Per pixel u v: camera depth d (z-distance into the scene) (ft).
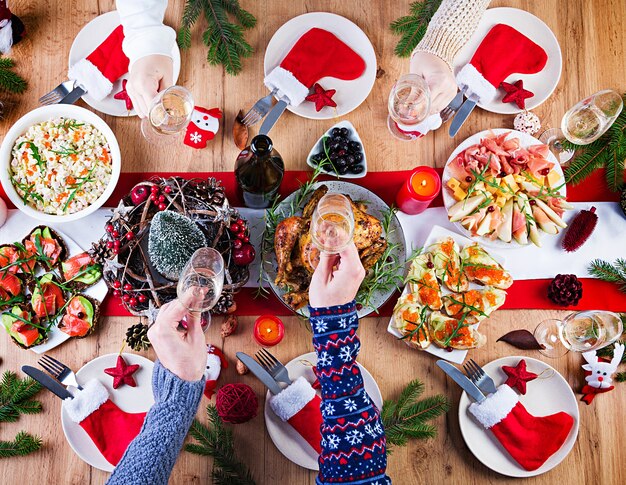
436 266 5.04
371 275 4.84
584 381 5.14
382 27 5.43
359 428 3.61
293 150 5.30
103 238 4.63
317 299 3.75
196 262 3.78
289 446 4.85
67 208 4.97
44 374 4.79
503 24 5.35
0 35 5.06
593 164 5.23
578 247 5.23
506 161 5.10
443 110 5.28
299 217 4.56
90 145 5.02
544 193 5.08
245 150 4.69
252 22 5.32
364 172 5.14
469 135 5.37
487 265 5.03
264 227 5.15
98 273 4.96
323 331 3.69
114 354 4.94
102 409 4.84
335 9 5.43
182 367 3.75
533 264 5.26
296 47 5.13
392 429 4.85
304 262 4.45
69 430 4.80
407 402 4.99
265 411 4.88
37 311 4.90
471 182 5.10
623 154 5.21
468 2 4.87
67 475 4.88
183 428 3.73
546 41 5.34
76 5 5.34
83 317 4.91
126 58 5.13
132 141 5.24
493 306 5.04
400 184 5.30
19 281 4.98
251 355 5.07
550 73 5.33
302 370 4.99
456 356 5.00
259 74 5.36
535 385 5.07
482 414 4.85
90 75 5.08
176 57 5.17
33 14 5.32
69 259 4.99
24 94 5.28
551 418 4.91
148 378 4.96
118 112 5.20
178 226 3.98
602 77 5.48
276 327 4.90
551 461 4.88
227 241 4.56
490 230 5.06
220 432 4.82
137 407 4.94
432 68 4.97
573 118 5.02
